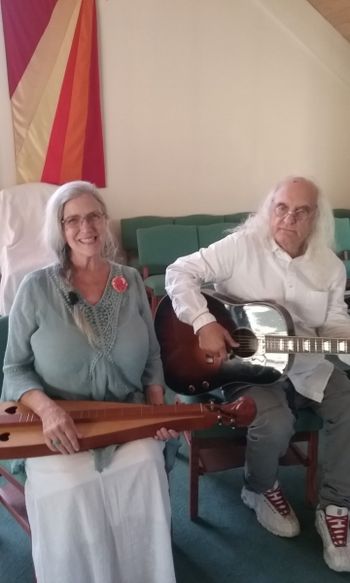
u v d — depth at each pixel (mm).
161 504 1193
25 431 1183
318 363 1587
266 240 1607
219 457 1710
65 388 1304
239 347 1562
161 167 4020
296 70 4270
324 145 4582
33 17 3324
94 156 3736
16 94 3400
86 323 1268
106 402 1296
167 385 1674
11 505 1391
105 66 3645
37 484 1137
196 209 4242
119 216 3967
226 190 4309
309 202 1527
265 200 1652
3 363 1418
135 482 1170
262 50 4105
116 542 1191
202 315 1531
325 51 4293
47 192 3207
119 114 3775
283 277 1599
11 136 3467
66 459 1152
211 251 1646
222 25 3922
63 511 1116
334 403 1531
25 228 3090
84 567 1172
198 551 1519
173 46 3814
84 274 1356
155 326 1666
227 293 1678
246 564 1471
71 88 3529
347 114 4598
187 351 1623
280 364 1517
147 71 3781
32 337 1294
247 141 4270
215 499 1751
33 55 3381
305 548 1531
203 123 4074
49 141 3553
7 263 2965
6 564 1462
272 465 1500
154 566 1231
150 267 3441
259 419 1446
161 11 3709
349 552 1452
